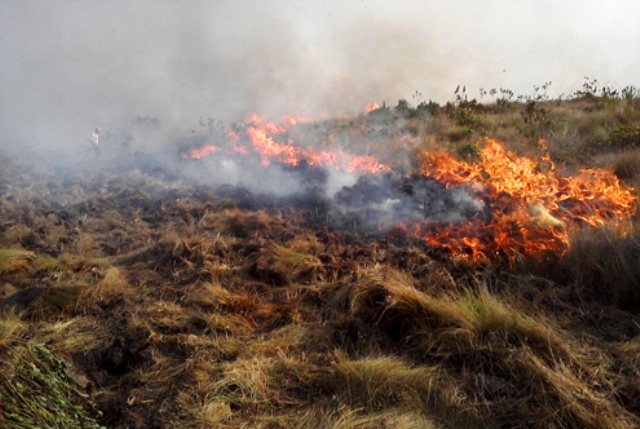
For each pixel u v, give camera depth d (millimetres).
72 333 3961
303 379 3221
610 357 3199
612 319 3631
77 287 4527
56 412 2523
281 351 3486
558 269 4254
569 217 5262
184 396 3105
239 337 3785
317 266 4738
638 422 2695
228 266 4996
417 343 3465
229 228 6062
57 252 5680
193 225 6207
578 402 2789
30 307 4309
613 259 4035
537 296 3914
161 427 2920
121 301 4414
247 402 3049
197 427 2869
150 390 3252
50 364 2672
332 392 3107
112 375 3521
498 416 2809
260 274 4734
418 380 3059
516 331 3355
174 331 3898
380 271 4340
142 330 3846
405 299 3699
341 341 3609
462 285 4145
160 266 5125
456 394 2941
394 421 2773
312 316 4012
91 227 6539
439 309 3594
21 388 2402
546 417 2721
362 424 2779
